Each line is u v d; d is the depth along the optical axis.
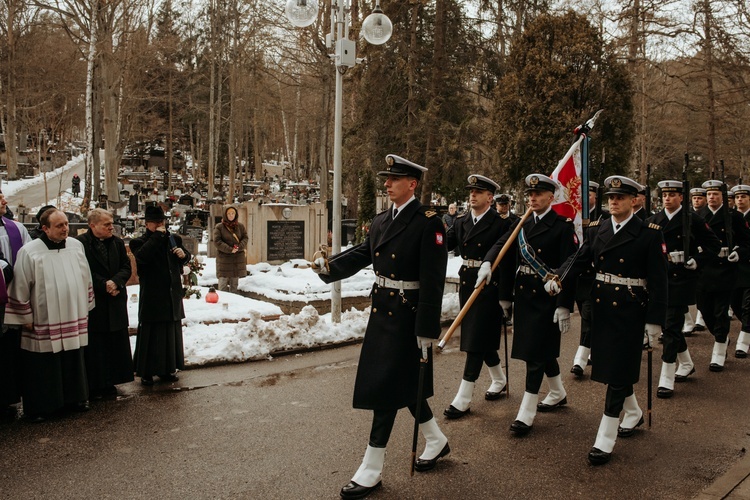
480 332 5.57
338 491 4.10
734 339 8.99
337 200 8.59
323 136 28.45
